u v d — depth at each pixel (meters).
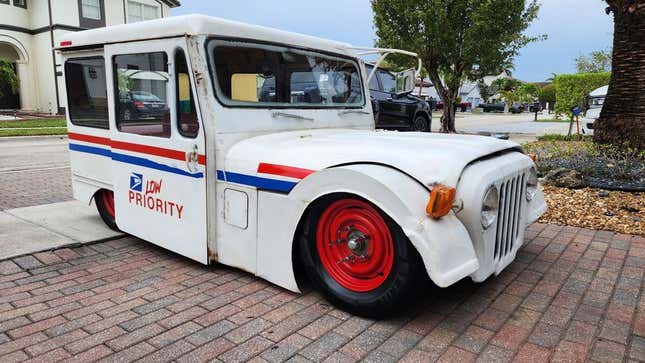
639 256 3.89
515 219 3.22
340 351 2.48
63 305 3.00
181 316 2.86
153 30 3.42
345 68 4.36
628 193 5.38
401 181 2.61
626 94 6.79
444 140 3.29
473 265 2.58
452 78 13.02
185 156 3.39
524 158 3.37
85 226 4.64
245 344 2.55
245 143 3.35
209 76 3.24
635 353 2.46
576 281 3.39
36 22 23.72
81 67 4.22
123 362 2.38
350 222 2.86
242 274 3.51
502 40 12.15
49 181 7.18
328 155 2.96
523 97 45.78
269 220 3.10
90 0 23.23
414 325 2.76
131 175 3.86
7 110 24.72
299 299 3.09
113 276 3.47
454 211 2.68
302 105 3.91
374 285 2.79
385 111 10.24
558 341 2.58
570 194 5.54
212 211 3.37
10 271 3.54
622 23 6.76
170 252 3.99
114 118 3.90
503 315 2.88
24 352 2.46
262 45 3.58
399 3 12.28
